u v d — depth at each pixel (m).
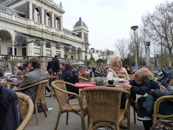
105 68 14.76
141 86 2.15
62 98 2.71
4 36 22.86
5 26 20.52
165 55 23.77
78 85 2.71
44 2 27.66
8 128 1.07
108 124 1.84
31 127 2.82
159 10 18.94
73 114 3.66
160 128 1.71
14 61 16.78
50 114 3.64
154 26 19.23
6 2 27.53
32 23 24.58
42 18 27.23
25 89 3.01
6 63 16.73
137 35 23.69
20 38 21.86
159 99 1.90
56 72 7.08
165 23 18.25
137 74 2.24
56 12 31.61
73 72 5.02
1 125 1.10
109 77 2.94
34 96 3.01
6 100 1.11
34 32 25.02
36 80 3.08
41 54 24.56
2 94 1.12
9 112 1.11
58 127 2.83
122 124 2.72
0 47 22.72
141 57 25.36
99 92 1.79
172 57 21.77
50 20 29.64
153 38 19.58
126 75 3.27
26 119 1.11
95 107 1.86
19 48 24.64
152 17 19.50
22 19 23.28
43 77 3.32
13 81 4.19
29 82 2.98
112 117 1.79
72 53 37.19
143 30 22.22
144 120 2.19
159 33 18.98
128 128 2.29
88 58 44.16
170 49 18.73
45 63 22.77
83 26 41.62
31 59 3.37
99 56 60.34
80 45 40.09
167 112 1.97
